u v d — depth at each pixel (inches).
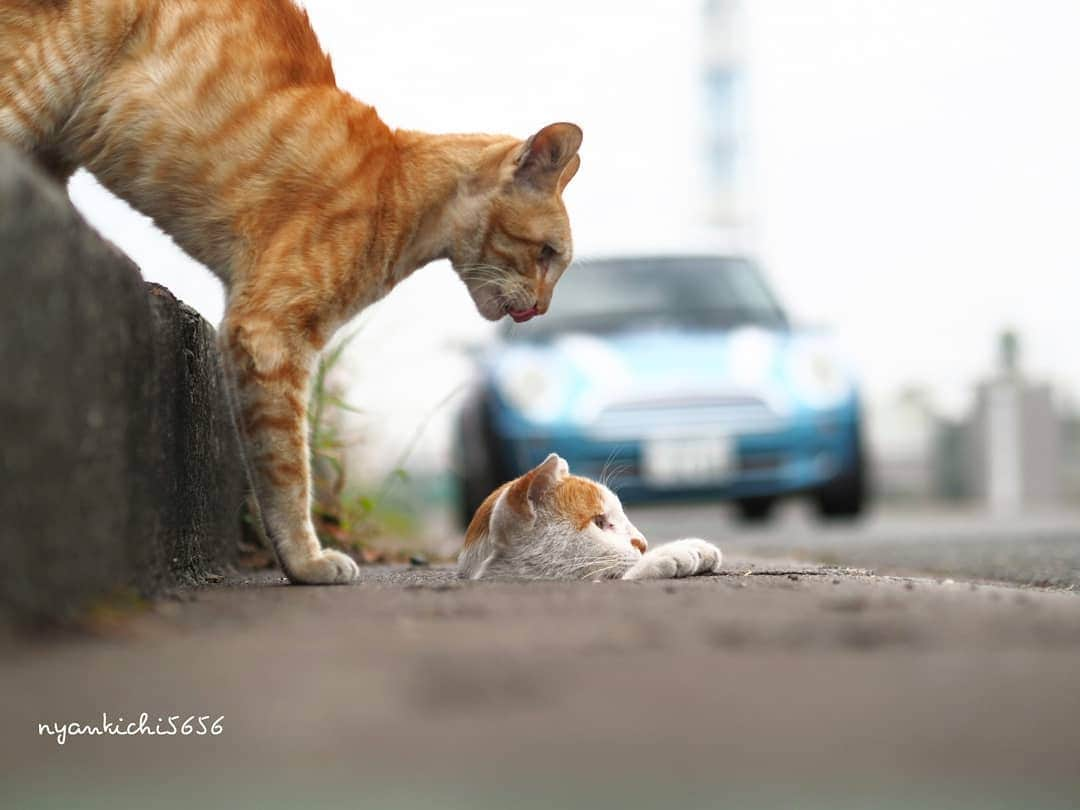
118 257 153.4
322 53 237.8
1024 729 94.1
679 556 230.7
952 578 290.5
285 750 88.1
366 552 346.3
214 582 218.5
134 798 81.0
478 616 150.8
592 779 82.5
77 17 213.0
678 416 490.6
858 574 250.4
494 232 254.5
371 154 229.0
